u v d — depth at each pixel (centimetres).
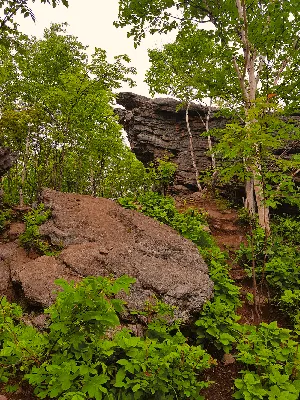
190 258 703
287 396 402
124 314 530
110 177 2348
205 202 1392
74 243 715
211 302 618
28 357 395
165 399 392
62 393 364
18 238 767
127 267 634
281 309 646
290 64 1006
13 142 1513
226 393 471
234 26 1016
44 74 1947
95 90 1399
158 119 1745
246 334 555
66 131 1460
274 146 568
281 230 1024
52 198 870
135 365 385
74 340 354
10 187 1816
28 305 548
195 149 1683
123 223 808
